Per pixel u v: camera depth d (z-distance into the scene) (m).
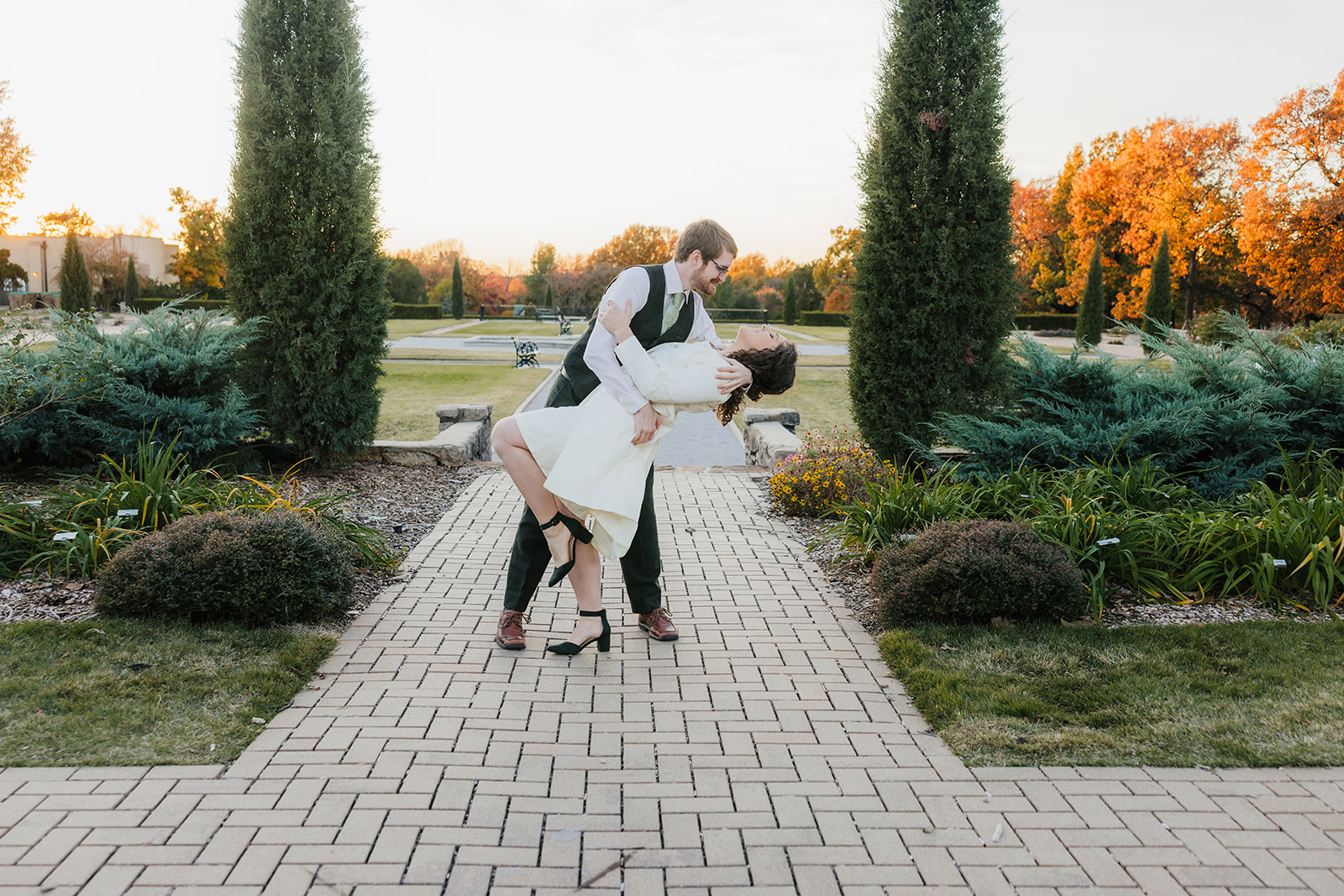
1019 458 5.72
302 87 6.64
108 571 3.62
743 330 3.11
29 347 5.84
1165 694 3.14
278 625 3.67
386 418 11.99
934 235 6.65
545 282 63.91
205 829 2.22
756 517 6.03
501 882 2.06
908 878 2.11
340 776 2.52
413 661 3.42
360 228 6.86
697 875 2.11
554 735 2.84
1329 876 2.11
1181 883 2.09
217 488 4.95
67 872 2.01
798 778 2.60
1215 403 5.71
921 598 3.81
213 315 6.68
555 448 3.05
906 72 6.60
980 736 2.85
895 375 6.86
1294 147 30.38
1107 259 42.03
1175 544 4.37
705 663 3.50
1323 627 3.73
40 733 2.66
